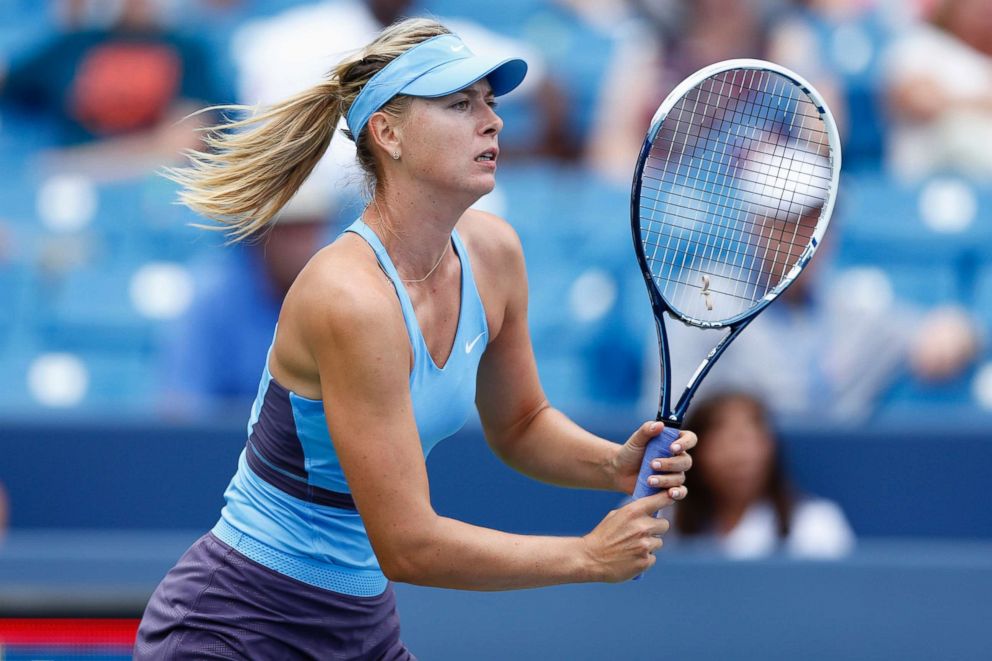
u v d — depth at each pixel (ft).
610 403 85.92
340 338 31.99
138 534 70.49
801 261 36.94
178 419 70.74
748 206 66.59
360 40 96.32
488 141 33.35
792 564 54.85
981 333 87.25
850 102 101.91
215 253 82.07
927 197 94.73
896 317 80.23
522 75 33.91
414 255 34.06
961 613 54.49
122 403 87.92
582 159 99.45
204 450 70.64
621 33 101.65
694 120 72.33
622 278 89.35
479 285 36.06
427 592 55.16
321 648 35.63
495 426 39.32
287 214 71.77
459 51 33.06
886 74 101.91
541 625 55.11
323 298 32.19
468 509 69.77
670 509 62.59
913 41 102.83
